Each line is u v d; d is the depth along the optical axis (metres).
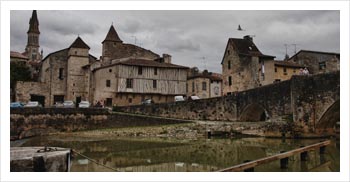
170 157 19.11
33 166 12.29
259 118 36.00
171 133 30.92
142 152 21.28
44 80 54.34
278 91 30.17
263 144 24.56
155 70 48.53
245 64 42.97
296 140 26.36
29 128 33.62
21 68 55.81
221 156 19.38
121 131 32.47
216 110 36.88
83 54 53.06
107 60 53.38
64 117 35.62
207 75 57.97
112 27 55.41
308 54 50.97
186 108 38.31
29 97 50.41
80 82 52.47
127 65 46.84
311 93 27.20
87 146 24.50
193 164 16.75
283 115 29.28
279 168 15.51
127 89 46.47
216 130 30.77
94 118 36.84
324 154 19.55
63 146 24.44
